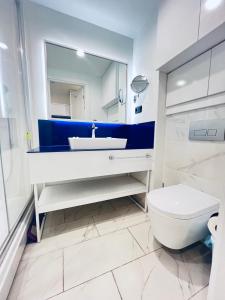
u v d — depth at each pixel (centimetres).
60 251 103
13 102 129
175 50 111
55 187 150
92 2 134
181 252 103
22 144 142
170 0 114
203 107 112
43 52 147
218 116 103
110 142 133
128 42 182
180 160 135
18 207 125
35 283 81
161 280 83
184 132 130
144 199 159
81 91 169
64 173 111
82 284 81
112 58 176
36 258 97
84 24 158
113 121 187
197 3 93
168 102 142
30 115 148
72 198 124
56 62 155
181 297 75
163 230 88
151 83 154
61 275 86
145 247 107
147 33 158
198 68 111
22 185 139
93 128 158
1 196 104
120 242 112
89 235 119
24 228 107
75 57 162
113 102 185
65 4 138
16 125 133
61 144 159
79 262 94
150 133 154
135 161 139
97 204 170
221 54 95
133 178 181
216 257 51
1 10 112
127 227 129
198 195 105
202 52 107
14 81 132
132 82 176
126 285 81
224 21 79
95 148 128
